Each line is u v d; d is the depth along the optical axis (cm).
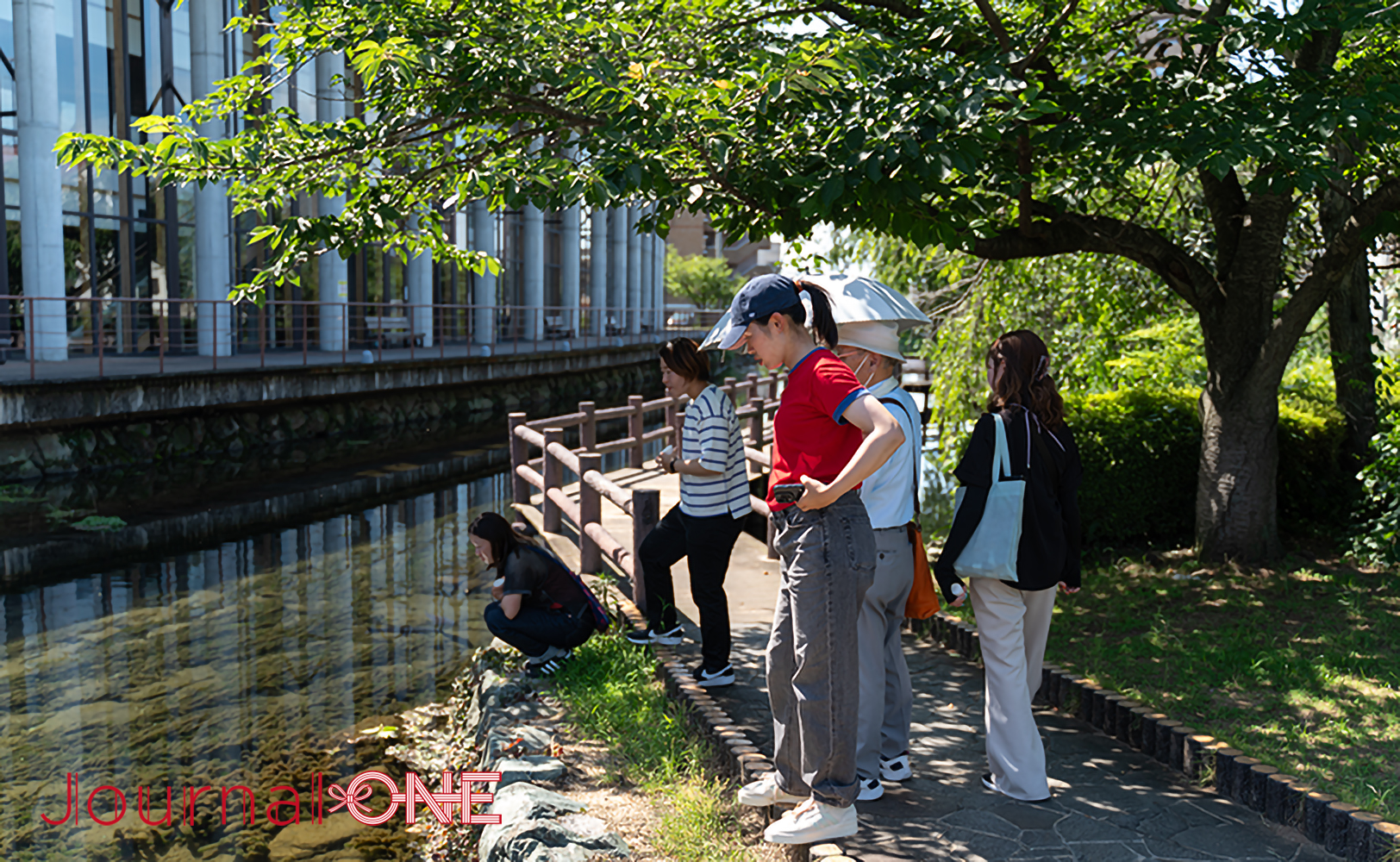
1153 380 1018
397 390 2352
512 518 1044
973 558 369
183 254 2220
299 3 627
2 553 1098
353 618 875
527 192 600
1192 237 977
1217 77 592
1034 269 1103
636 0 662
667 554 590
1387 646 564
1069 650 577
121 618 875
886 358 390
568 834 377
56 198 1773
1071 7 602
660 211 669
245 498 1425
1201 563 772
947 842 354
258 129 705
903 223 596
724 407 504
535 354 2875
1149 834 362
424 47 590
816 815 337
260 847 477
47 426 1533
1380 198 663
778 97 554
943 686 541
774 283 327
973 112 510
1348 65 680
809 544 322
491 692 579
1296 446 859
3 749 596
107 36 2003
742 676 550
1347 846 347
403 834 489
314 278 2619
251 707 667
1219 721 457
